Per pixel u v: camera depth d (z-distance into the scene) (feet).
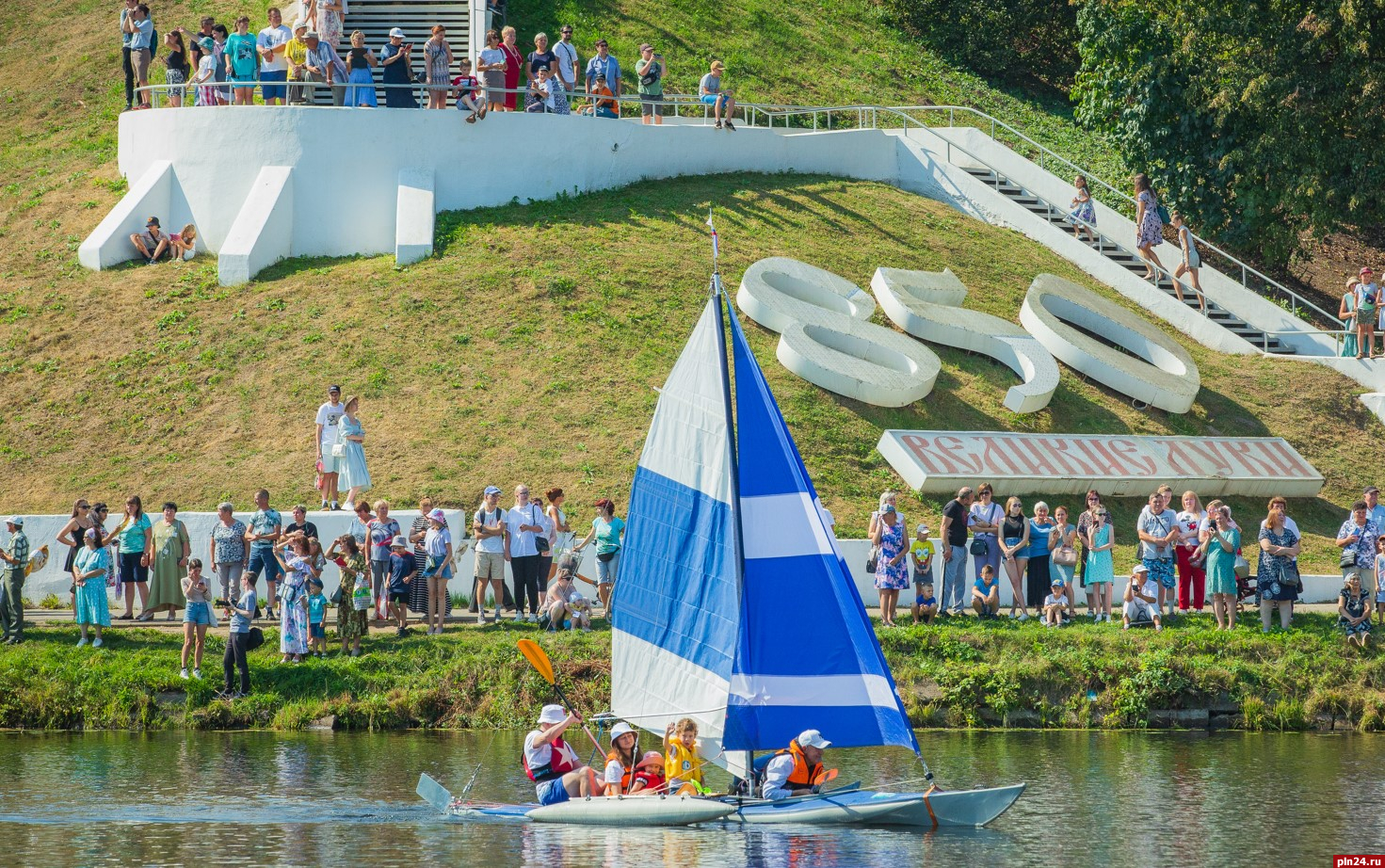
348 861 83.61
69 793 100.37
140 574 143.54
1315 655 136.15
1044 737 126.31
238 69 217.97
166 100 251.19
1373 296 212.02
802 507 95.40
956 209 245.86
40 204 226.79
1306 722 131.13
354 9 266.16
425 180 209.97
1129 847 87.81
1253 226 244.01
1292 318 227.20
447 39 264.31
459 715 127.65
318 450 157.38
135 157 222.89
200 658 129.08
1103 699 132.05
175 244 208.64
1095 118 264.11
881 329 195.83
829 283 203.00
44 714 125.18
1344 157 233.76
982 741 124.36
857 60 313.53
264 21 284.82
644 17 300.61
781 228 221.66
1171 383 196.54
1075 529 144.25
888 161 253.24
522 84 264.11
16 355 188.03
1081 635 137.39
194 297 197.36
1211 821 94.48
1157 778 108.58
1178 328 223.51
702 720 96.12
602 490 161.68
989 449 174.60
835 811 94.02
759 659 94.99
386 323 189.47
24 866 82.07
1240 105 239.50
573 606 139.03
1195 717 132.05
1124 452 179.83
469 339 187.62
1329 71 234.58
